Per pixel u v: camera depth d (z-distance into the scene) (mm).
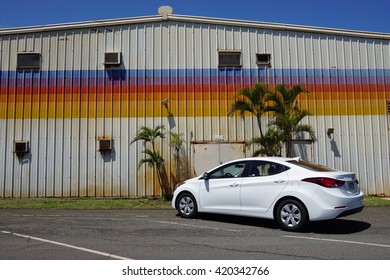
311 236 7180
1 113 14344
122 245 6422
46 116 14359
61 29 14727
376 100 14891
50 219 9352
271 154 13211
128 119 14422
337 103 14766
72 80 14531
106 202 12875
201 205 9000
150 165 14273
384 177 14508
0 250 6086
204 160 14344
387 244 6500
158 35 14805
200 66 14688
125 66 14625
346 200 7285
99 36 14742
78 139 14312
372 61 15086
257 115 13484
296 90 13117
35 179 14133
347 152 14547
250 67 14750
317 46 14992
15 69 14555
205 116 14492
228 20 14797
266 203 7930
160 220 9109
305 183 7484
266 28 14922
